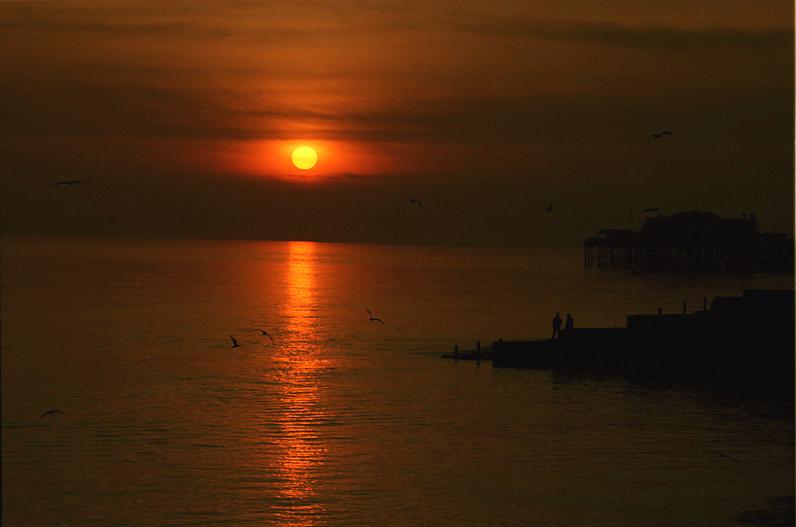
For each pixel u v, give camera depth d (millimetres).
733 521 59188
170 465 70062
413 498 62969
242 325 167500
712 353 103062
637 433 79250
